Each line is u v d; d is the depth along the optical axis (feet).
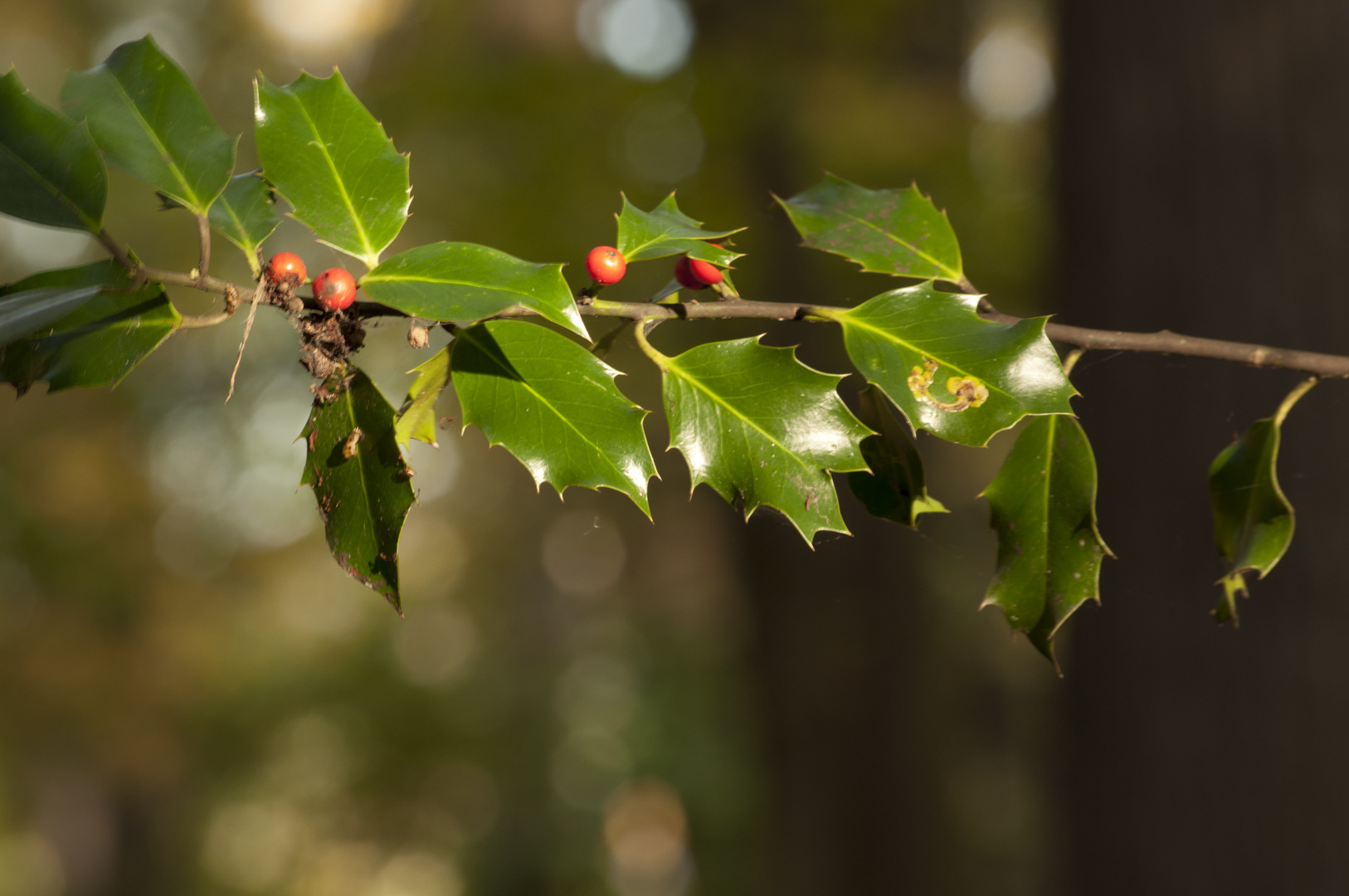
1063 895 15.21
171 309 3.09
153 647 47.73
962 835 29.71
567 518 56.80
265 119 3.64
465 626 60.80
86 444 45.27
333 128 3.66
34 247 33.27
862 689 26.35
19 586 46.14
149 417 43.75
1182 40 12.78
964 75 28.45
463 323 3.23
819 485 3.52
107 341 3.09
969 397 3.56
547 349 3.50
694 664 51.37
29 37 36.70
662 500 35.63
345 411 3.42
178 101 3.45
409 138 27.25
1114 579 13.30
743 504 3.53
